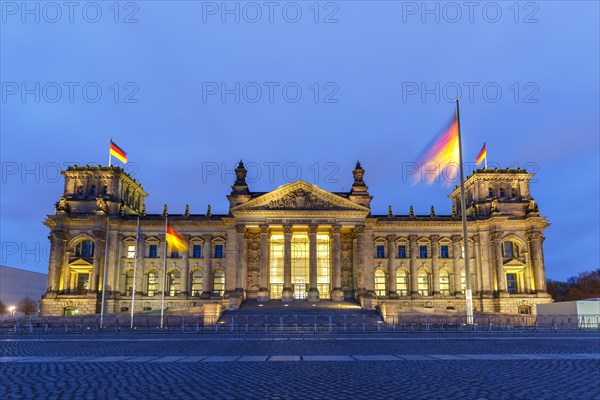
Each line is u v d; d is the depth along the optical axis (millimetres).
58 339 51250
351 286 122000
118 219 123438
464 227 60219
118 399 16188
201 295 123375
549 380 19828
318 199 116688
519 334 56344
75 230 121312
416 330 67812
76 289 120312
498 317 83938
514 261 121500
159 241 125062
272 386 18656
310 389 17953
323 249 124750
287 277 112562
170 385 18969
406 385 18766
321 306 103250
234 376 21344
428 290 126125
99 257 119812
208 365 25594
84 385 19016
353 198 120438
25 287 188750
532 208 123938
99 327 79250
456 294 124000
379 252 127688
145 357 30031
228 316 90375
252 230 120375
